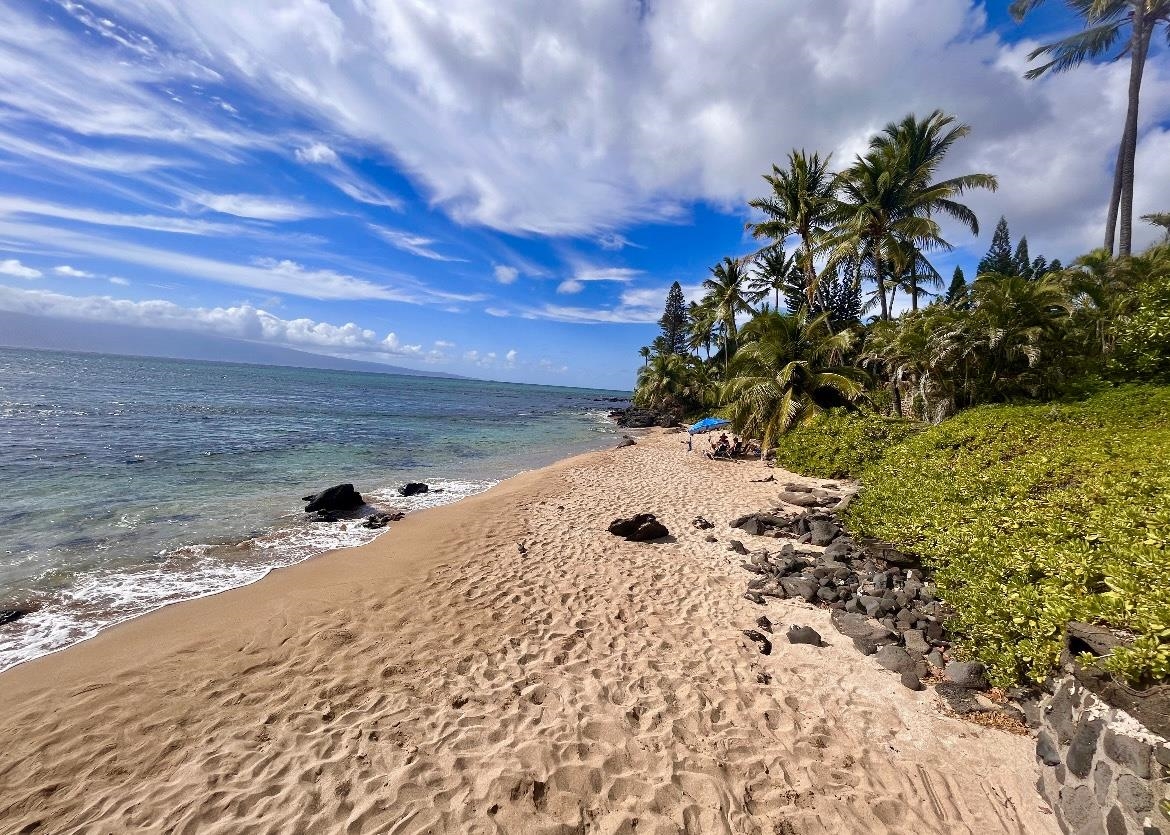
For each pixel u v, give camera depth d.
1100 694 3.33
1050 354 12.70
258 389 57.47
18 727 4.11
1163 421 8.33
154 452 17.45
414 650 5.37
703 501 12.17
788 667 5.25
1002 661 4.52
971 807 3.55
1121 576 3.95
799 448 15.66
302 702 4.46
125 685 4.68
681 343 60.94
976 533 6.21
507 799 3.52
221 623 5.97
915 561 7.00
